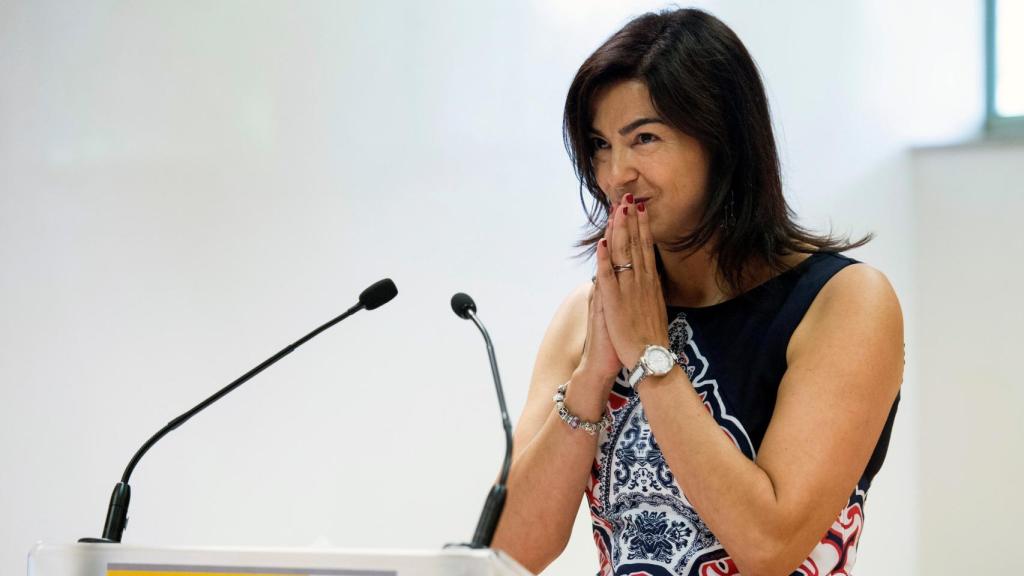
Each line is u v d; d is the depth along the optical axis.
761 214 3.95
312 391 9.47
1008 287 8.12
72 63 10.27
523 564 4.10
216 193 9.85
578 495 4.11
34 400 10.03
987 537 7.96
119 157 10.09
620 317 3.86
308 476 9.39
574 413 4.05
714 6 8.80
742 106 3.88
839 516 3.80
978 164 8.28
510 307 9.19
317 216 9.62
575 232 9.12
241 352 9.65
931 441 8.15
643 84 3.82
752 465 3.59
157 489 9.67
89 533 9.79
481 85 9.41
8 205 10.25
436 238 9.39
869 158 8.50
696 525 3.81
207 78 9.97
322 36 9.75
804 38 8.63
